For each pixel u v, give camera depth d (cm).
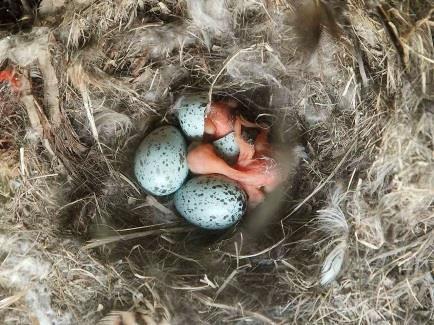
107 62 24
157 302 22
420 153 21
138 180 24
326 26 22
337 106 24
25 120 24
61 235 23
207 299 22
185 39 24
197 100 24
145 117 25
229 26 24
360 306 21
